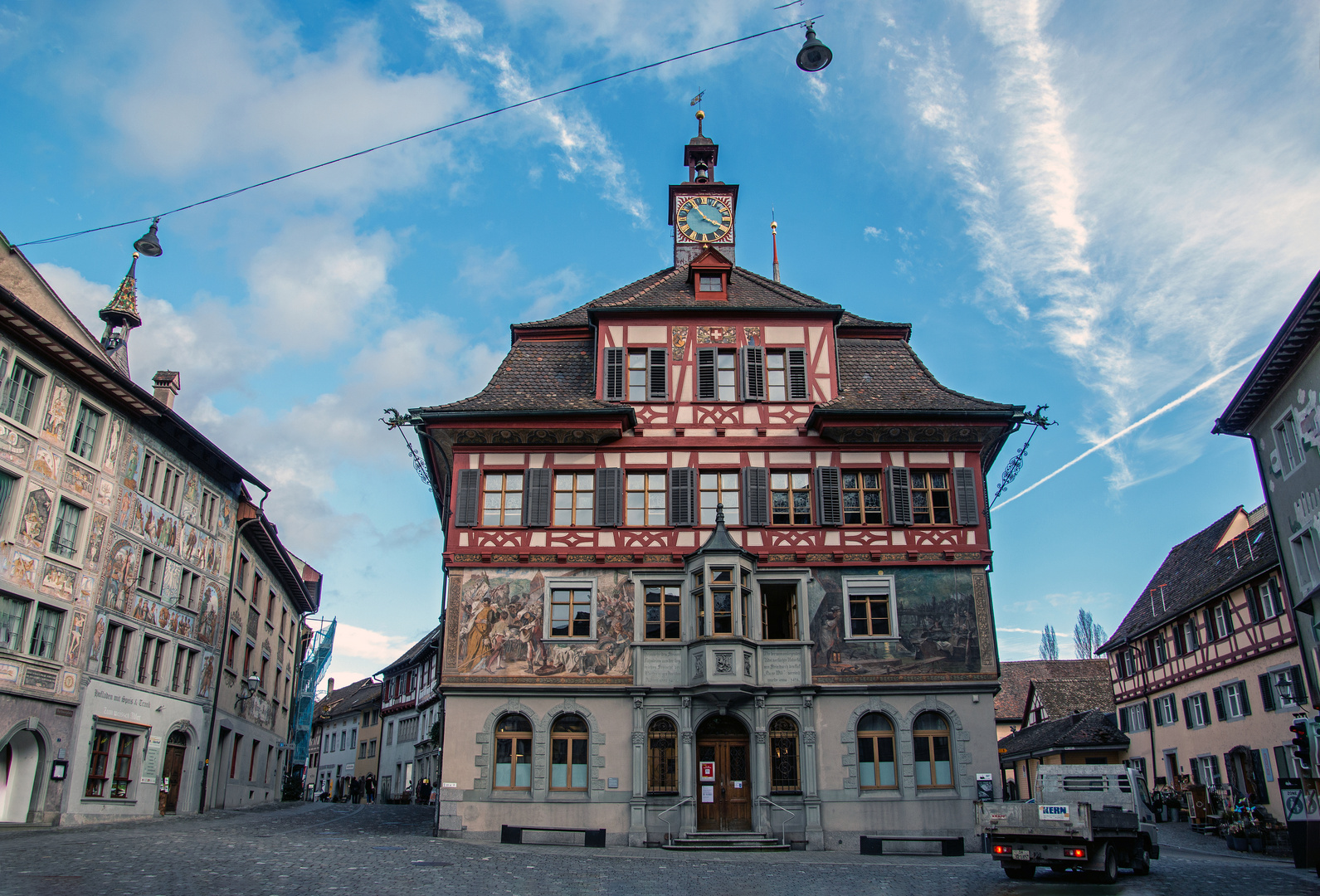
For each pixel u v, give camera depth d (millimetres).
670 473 27250
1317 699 25391
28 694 23109
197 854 16250
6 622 22734
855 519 27000
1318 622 24750
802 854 22859
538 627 25766
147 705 28281
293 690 49656
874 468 27438
